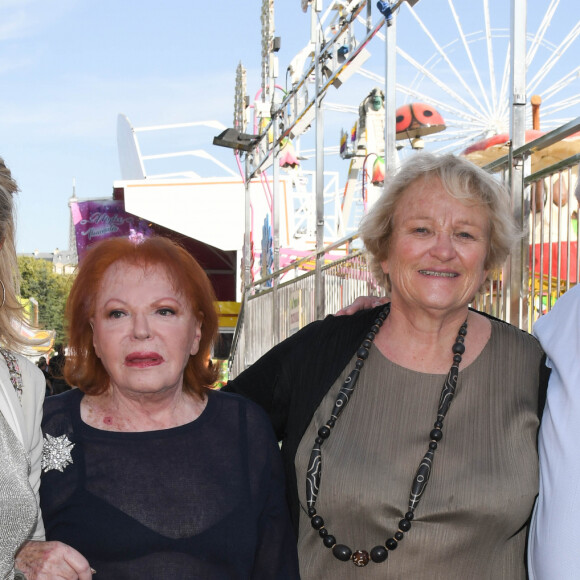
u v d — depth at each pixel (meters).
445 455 2.16
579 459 1.85
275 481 2.17
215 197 23.50
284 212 22.25
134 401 2.08
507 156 3.37
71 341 2.12
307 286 7.94
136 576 1.92
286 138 10.28
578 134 3.64
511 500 2.06
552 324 2.08
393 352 2.34
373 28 5.85
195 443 2.07
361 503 2.12
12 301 1.86
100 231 25.00
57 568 1.79
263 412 2.22
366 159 8.68
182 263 2.10
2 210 1.74
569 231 2.90
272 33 10.97
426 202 2.26
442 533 2.09
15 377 1.85
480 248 2.27
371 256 2.51
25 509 1.67
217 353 2.40
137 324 2.00
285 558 2.13
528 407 2.21
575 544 1.79
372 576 2.13
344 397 2.27
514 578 2.14
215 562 1.98
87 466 1.99
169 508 1.98
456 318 2.30
